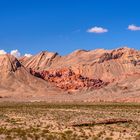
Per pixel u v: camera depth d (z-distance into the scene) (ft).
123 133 157.38
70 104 533.14
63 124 197.57
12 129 166.20
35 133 151.64
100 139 138.21
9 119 234.99
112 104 524.11
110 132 160.45
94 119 229.45
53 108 402.31
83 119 232.12
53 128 175.94
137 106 442.50
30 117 255.09
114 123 202.90
